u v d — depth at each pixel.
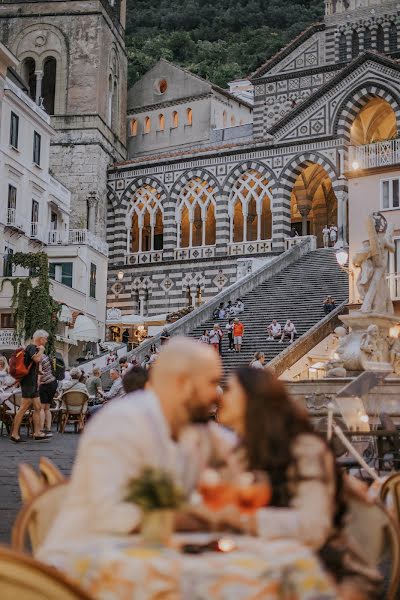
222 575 3.46
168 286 60.00
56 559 3.59
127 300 61.28
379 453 10.91
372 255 21.50
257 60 101.00
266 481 3.96
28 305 42.34
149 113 69.19
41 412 19.69
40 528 4.66
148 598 3.41
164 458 3.84
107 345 51.59
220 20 111.56
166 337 41.34
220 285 58.16
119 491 3.65
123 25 68.56
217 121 67.56
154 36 110.62
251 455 4.00
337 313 37.22
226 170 58.84
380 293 21.30
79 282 51.62
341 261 28.36
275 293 45.03
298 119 56.38
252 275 46.34
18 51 63.28
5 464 14.62
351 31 57.81
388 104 56.72
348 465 9.16
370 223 21.33
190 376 4.00
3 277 43.03
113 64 65.44
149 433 3.81
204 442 4.11
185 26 113.06
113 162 64.50
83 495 3.72
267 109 60.34
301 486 3.95
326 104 55.50
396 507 5.92
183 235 64.69
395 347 21.45
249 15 110.38
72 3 62.66
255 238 63.38
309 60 59.06
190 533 3.78
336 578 4.15
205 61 100.12
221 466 4.07
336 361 20.25
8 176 47.12
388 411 15.93
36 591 3.32
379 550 4.79
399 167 37.56
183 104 67.75
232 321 39.22
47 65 65.38
